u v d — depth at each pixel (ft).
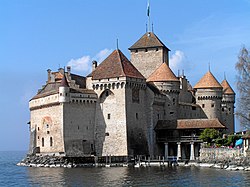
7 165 528.22
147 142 467.11
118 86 447.01
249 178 299.38
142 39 559.38
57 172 365.61
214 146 421.18
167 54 567.18
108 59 468.34
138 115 460.55
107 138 446.60
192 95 586.86
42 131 453.58
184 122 472.85
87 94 445.78
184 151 476.13
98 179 309.83
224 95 594.24
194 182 286.87
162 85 498.69
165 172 350.64
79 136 438.40
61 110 430.61
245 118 370.73
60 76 470.80
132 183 287.07
